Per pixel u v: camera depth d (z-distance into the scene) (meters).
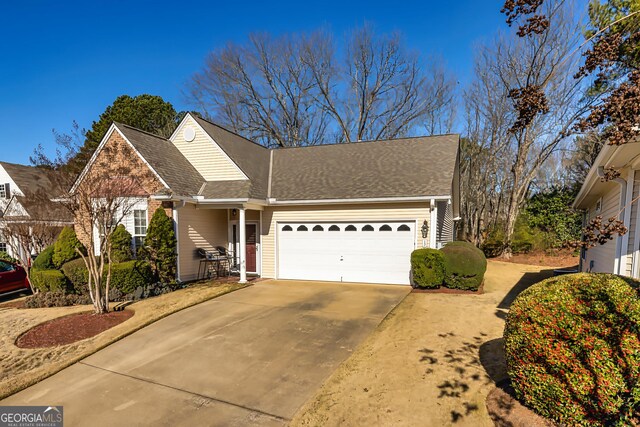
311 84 30.45
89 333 7.09
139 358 5.74
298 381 4.82
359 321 7.33
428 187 10.96
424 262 10.21
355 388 4.51
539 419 3.49
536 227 21.58
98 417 4.11
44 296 9.77
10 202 14.61
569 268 16.11
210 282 11.95
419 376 4.69
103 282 9.77
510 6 3.39
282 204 12.33
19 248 13.27
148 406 4.32
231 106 31.02
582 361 3.23
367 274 11.65
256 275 13.25
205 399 4.44
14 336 7.02
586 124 3.24
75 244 10.86
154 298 9.83
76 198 8.53
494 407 3.83
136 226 11.59
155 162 11.46
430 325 6.79
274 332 6.78
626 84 3.04
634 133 3.00
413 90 28.31
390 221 11.34
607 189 8.79
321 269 12.16
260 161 15.19
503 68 19.95
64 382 5.00
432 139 14.02
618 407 3.11
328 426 3.75
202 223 12.44
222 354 5.81
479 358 5.15
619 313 3.28
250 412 4.12
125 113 29.00
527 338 3.54
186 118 13.55
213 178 13.07
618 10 7.61
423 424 3.66
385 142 14.76
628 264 6.16
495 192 27.78
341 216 11.88
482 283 11.05
